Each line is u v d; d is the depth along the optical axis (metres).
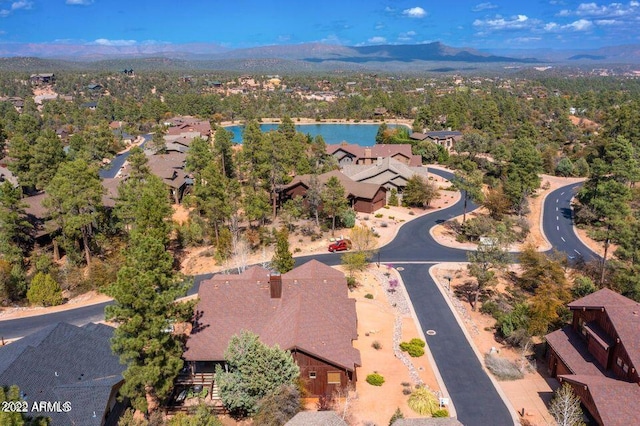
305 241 65.44
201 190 59.56
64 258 62.00
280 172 74.56
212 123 189.38
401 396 33.66
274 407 29.39
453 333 42.88
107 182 83.88
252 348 31.61
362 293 50.62
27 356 33.16
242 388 31.33
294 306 37.38
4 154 113.00
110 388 31.50
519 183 80.25
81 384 31.78
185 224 68.38
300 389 31.59
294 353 33.31
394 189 86.06
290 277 42.56
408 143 135.50
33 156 82.88
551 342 36.34
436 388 34.91
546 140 136.62
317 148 114.50
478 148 116.50
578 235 71.62
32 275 55.25
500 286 53.25
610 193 73.56
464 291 51.75
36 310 49.84
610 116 126.56
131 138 164.12
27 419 23.11
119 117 194.25
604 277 50.88
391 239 68.00
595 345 33.47
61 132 156.75
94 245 63.00
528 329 40.34
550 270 47.31
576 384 31.05
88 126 155.00
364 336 41.69
